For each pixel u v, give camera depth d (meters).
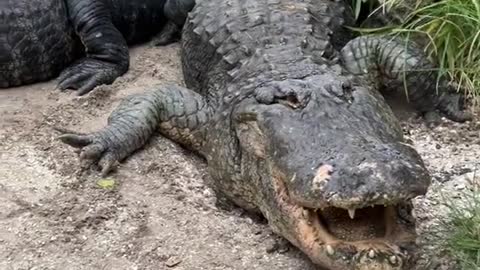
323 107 1.28
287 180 1.21
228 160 1.43
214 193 1.51
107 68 1.91
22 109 1.77
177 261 1.33
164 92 1.66
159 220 1.43
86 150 1.55
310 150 1.21
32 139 1.64
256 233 1.40
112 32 1.94
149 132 1.62
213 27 1.75
